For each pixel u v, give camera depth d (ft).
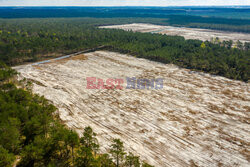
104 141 163.94
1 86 226.38
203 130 186.39
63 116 197.98
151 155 152.25
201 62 364.99
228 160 149.89
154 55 425.69
